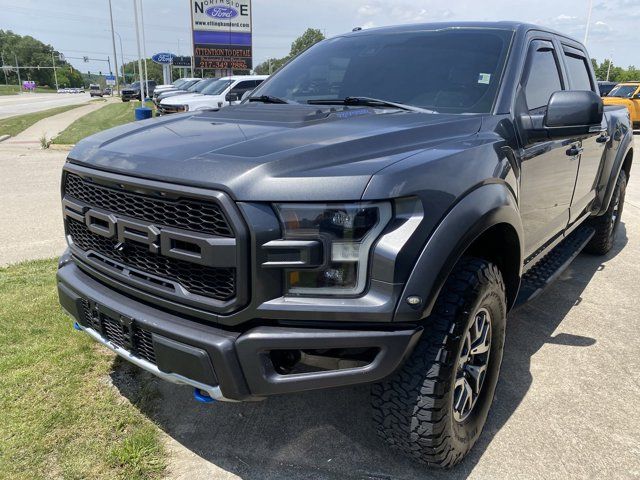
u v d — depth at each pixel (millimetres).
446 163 2158
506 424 2791
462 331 2156
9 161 11727
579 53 4258
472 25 3432
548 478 2416
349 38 3795
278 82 3641
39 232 6023
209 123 2646
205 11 27625
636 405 2973
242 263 1885
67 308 2582
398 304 1923
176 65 51156
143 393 2963
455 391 2340
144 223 2109
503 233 2549
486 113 2795
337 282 1926
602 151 4359
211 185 1903
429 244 1976
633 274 5039
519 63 3076
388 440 2311
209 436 2672
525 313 4133
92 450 2525
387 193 1909
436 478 2412
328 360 2014
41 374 3107
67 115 29016
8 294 4172
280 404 2941
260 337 1929
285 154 2002
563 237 4004
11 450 2492
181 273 2076
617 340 3721
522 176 2795
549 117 2734
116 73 67875
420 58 3252
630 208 7812
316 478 2408
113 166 2225
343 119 2600
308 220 1880
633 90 18938
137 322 2152
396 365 1998
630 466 2498
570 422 2814
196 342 1984
